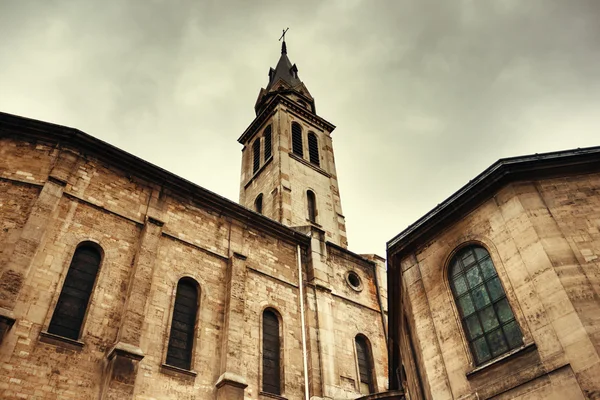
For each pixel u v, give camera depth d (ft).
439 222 50.78
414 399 55.98
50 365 44.11
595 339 35.09
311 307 68.49
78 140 58.23
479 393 40.55
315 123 133.39
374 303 80.69
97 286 51.24
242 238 68.08
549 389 36.04
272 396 56.59
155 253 56.75
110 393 44.21
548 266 39.70
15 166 54.08
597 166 45.09
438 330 46.83
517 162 45.29
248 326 60.23
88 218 54.80
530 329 39.17
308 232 78.07
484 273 45.32
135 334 49.37
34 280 47.29
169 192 64.08
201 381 52.42
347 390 64.18
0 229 48.78
